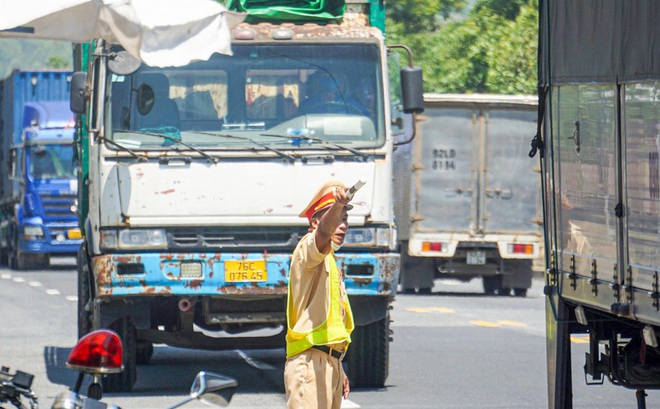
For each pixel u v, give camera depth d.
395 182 74.50
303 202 32.53
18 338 45.81
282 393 33.44
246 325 34.56
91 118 32.59
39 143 88.81
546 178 24.27
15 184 91.12
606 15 21.61
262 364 39.94
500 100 71.75
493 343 45.16
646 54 19.95
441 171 71.62
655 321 19.45
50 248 88.69
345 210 19.52
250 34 33.47
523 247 71.25
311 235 19.75
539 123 24.59
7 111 97.75
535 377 36.34
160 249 32.19
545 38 24.39
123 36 30.66
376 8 35.09
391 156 32.91
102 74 32.59
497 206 71.62
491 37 111.69
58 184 88.81
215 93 33.03
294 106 33.22
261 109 33.06
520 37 110.75
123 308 32.56
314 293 19.89
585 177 22.30
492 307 61.91
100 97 32.47
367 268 32.22
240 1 34.25
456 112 71.81
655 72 19.55
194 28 31.22
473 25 113.19
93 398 15.52
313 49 33.53
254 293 32.06
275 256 32.16
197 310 34.62
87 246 34.97
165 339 34.16
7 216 97.31
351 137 32.94
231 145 32.59
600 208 21.61
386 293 32.28
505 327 51.09
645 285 19.80
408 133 35.34
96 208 32.31
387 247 32.53
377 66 33.53
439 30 125.62
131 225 32.03
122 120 32.53
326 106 33.25
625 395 32.97
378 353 33.72
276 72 33.28
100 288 31.92
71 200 88.88
